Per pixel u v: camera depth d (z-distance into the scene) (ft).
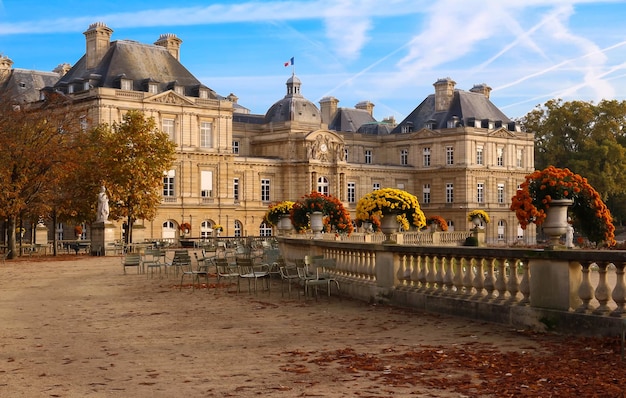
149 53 287.28
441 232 240.12
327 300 70.33
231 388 35.37
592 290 44.68
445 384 34.94
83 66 287.69
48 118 188.75
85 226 273.95
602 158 368.07
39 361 42.57
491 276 52.42
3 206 165.37
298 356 42.47
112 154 205.26
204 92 291.79
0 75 268.41
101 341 49.08
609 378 34.40
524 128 421.59
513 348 42.52
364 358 41.22
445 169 382.01
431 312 57.77
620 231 390.83
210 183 290.97
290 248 97.71
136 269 123.54
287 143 338.54
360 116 447.83
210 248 156.15
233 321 57.31
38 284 96.32
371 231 201.77
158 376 38.22
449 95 398.01
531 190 73.67
